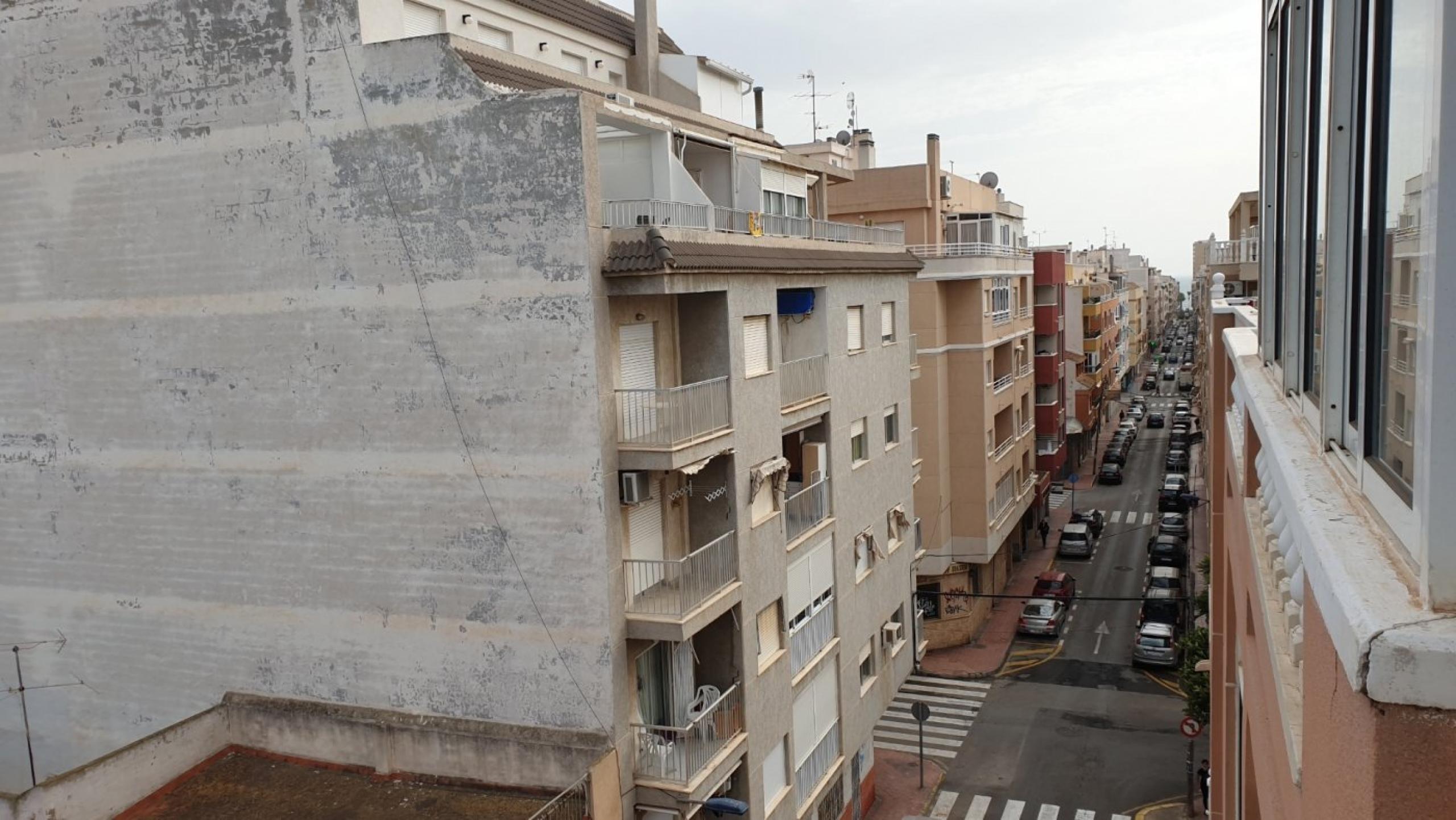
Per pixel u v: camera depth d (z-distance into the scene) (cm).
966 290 3656
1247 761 827
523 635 1441
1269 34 763
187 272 1559
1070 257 7812
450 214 1404
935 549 3638
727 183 1989
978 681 3381
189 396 1586
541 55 2270
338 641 1548
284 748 1570
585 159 1326
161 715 1672
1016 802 2538
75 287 1631
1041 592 4047
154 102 1538
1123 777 2639
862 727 2303
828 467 2108
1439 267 231
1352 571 270
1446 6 227
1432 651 220
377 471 1493
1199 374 7038
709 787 1500
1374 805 234
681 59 2555
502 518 1434
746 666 1680
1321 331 449
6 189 1648
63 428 1672
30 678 1745
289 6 1445
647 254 1362
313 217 1477
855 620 2253
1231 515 1014
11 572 1742
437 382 1445
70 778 1377
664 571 1622
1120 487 6350
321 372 1505
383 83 1413
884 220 3788
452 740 1473
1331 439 412
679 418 1466
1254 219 4194
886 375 2466
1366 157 342
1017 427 4356
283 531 1559
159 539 1638
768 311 1780
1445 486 234
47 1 1576
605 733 1410
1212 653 1455
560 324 1366
